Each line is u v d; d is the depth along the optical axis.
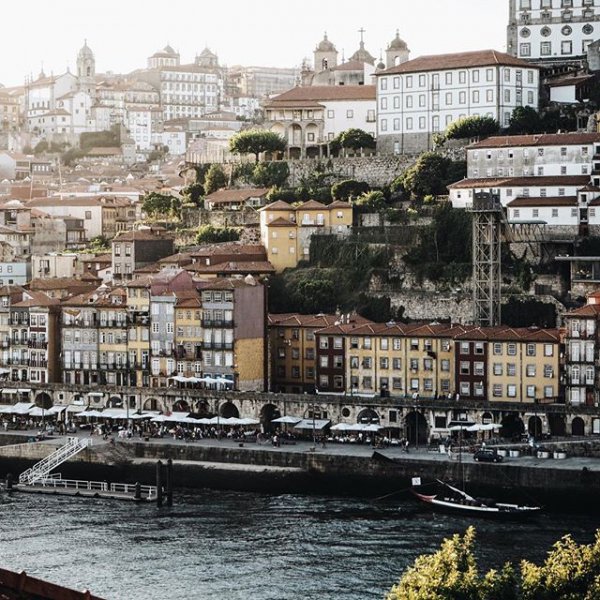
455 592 168.25
